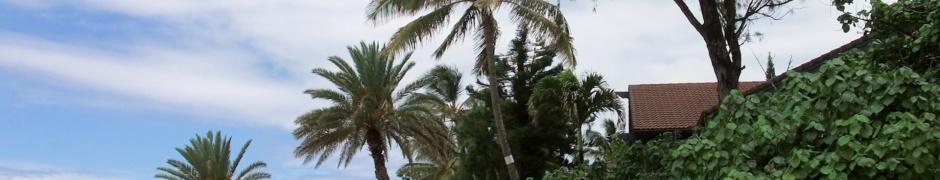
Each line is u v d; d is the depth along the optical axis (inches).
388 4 796.0
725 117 294.8
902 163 228.2
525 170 1102.4
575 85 1034.1
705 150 277.9
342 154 1235.9
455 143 1264.8
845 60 337.4
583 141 1140.5
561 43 816.9
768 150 265.4
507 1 806.5
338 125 1197.7
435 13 801.6
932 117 239.3
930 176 226.5
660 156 475.2
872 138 243.1
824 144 258.2
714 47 569.3
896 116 248.8
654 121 903.1
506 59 1133.7
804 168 237.3
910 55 324.2
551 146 1098.7
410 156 1277.1
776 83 575.8
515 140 1088.2
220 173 1679.4
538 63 1123.9
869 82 260.4
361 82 1195.3
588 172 540.4
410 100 1215.6
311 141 1210.0
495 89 853.2
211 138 1684.3
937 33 309.1
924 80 263.6
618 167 505.4
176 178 1689.2
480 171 1129.4
